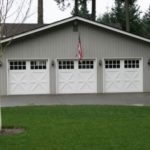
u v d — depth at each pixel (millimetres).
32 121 12156
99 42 23406
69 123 11680
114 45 23562
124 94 22609
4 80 22719
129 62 23875
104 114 13695
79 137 9562
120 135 9773
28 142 9086
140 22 45312
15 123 11766
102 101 18969
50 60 23000
